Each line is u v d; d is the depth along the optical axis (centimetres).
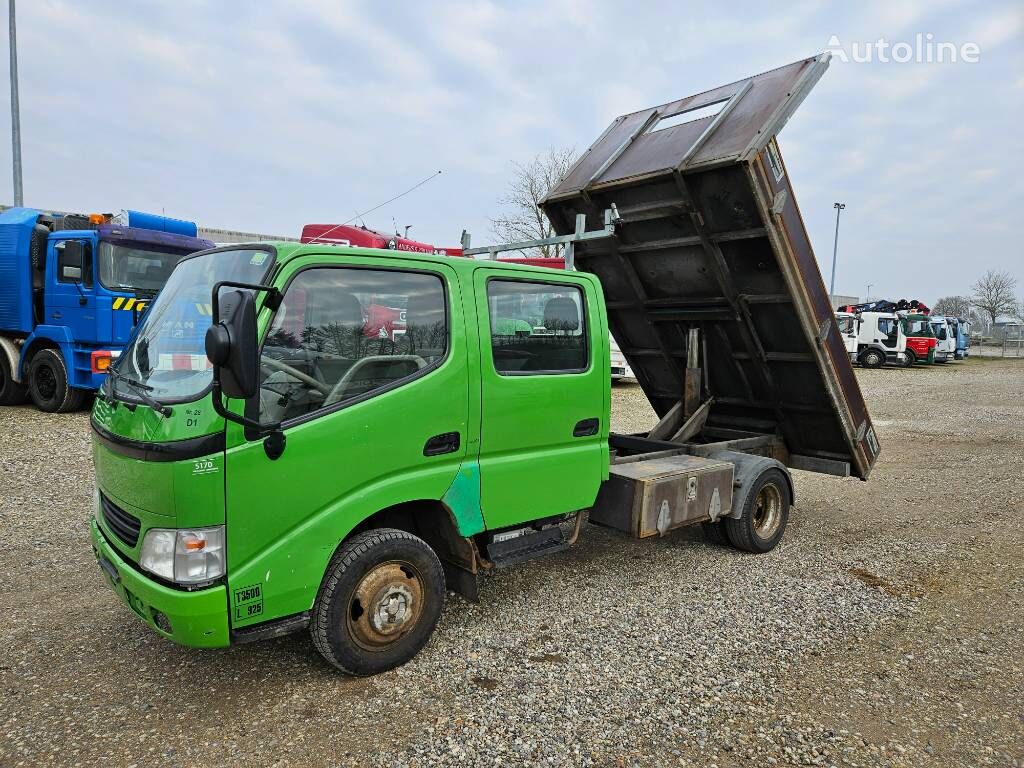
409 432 347
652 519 458
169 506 286
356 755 290
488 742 300
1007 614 448
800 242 520
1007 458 1018
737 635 409
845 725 318
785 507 584
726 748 299
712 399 665
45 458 795
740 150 464
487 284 386
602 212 584
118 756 286
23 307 1115
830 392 574
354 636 341
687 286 598
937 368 3284
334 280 329
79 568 488
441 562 409
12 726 304
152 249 1091
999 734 314
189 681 345
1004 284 6625
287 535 312
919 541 607
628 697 338
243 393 270
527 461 404
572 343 431
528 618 427
